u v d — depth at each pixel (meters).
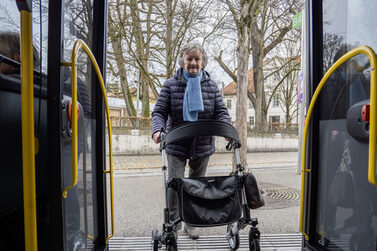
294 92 29.14
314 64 2.06
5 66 1.19
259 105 18.83
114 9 13.88
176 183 1.77
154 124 2.29
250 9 5.99
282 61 20.62
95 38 2.08
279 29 16.42
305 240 2.13
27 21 1.02
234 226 2.21
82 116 1.64
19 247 1.35
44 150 1.50
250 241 1.64
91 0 2.03
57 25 1.19
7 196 1.24
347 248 1.72
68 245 1.41
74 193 1.52
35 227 1.06
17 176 1.32
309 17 2.09
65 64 1.21
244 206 1.72
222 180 1.86
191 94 2.35
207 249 2.38
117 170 7.13
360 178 1.60
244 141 5.80
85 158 1.72
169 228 1.61
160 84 16.67
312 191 2.08
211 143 2.50
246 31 6.01
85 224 1.75
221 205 1.72
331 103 1.91
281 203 3.88
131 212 3.56
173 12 13.99
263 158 10.25
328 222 1.93
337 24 1.85
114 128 11.58
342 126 1.78
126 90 17.36
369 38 1.55
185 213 1.66
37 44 1.44
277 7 13.80
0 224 1.20
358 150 1.62
